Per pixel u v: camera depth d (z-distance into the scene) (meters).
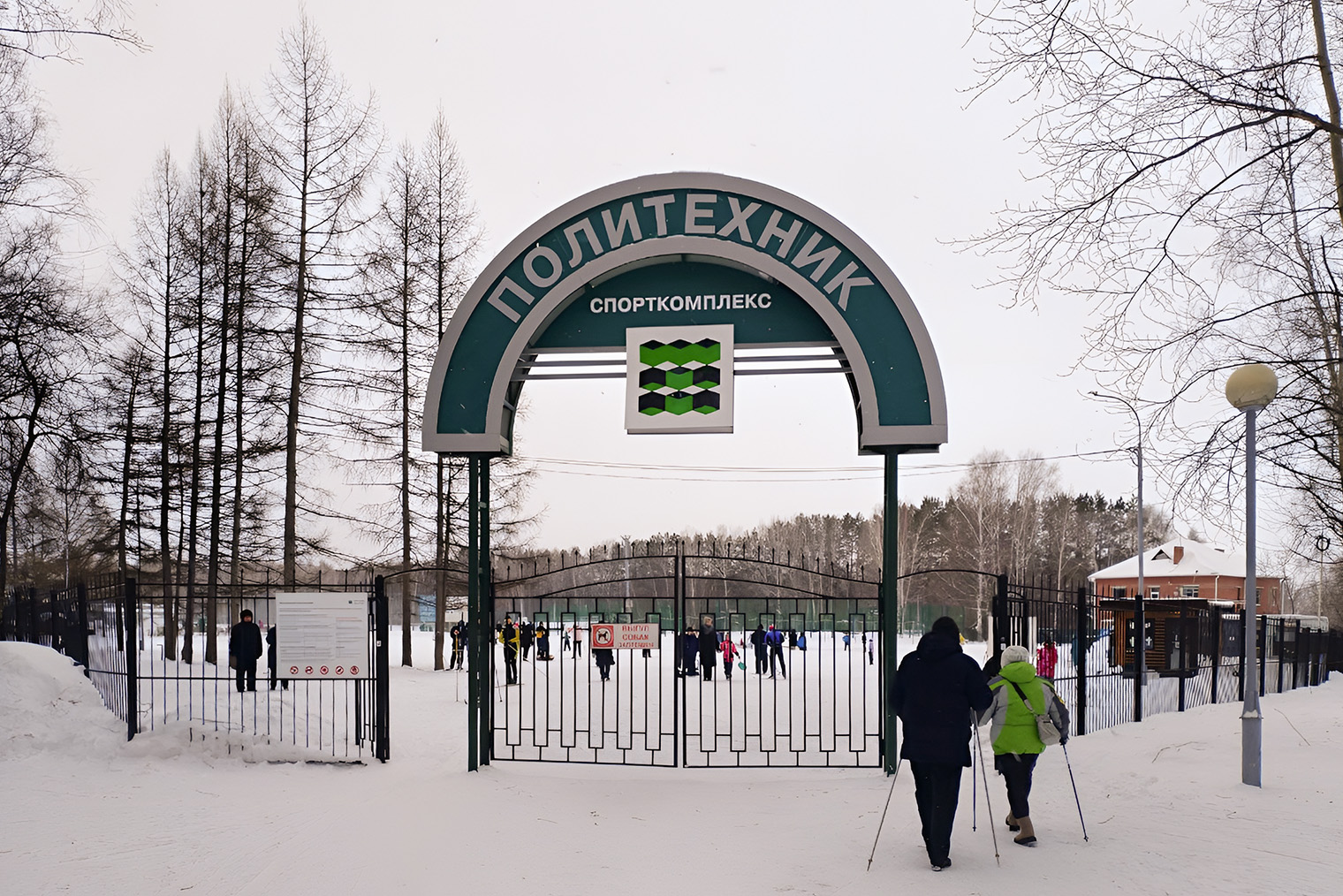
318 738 12.78
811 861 6.93
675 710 11.29
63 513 29.05
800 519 82.81
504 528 29.58
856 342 10.54
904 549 61.34
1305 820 7.60
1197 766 10.12
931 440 10.34
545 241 11.11
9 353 18.09
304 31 26.39
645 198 11.02
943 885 6.18
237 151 26.67
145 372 25.34
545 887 6.37
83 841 7.57
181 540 26.42
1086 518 89.88
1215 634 20.19
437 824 8.20
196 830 7.97
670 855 7.20
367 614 11.84
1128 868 6.42
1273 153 8.89
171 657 24.36
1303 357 10.84
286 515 25.67
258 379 25.30
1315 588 67.69
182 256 25.86
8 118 17.47
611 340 11.33
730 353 11.02
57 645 16.47
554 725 15.61
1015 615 12.02
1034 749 7.19
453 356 11.09
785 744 13.75
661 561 35.47
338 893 6.24
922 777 6.95
